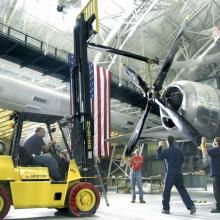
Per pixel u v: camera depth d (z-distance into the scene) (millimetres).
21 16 16984
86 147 8594
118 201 11391
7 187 7152
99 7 18984
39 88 12867
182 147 20766
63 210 8500
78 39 9523
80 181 8141
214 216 7371
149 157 30797
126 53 10023
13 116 8008
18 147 7426
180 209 8703
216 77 12141
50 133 8406
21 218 7500
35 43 18328
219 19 24500
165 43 24094
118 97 18203
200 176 16906
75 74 9383
